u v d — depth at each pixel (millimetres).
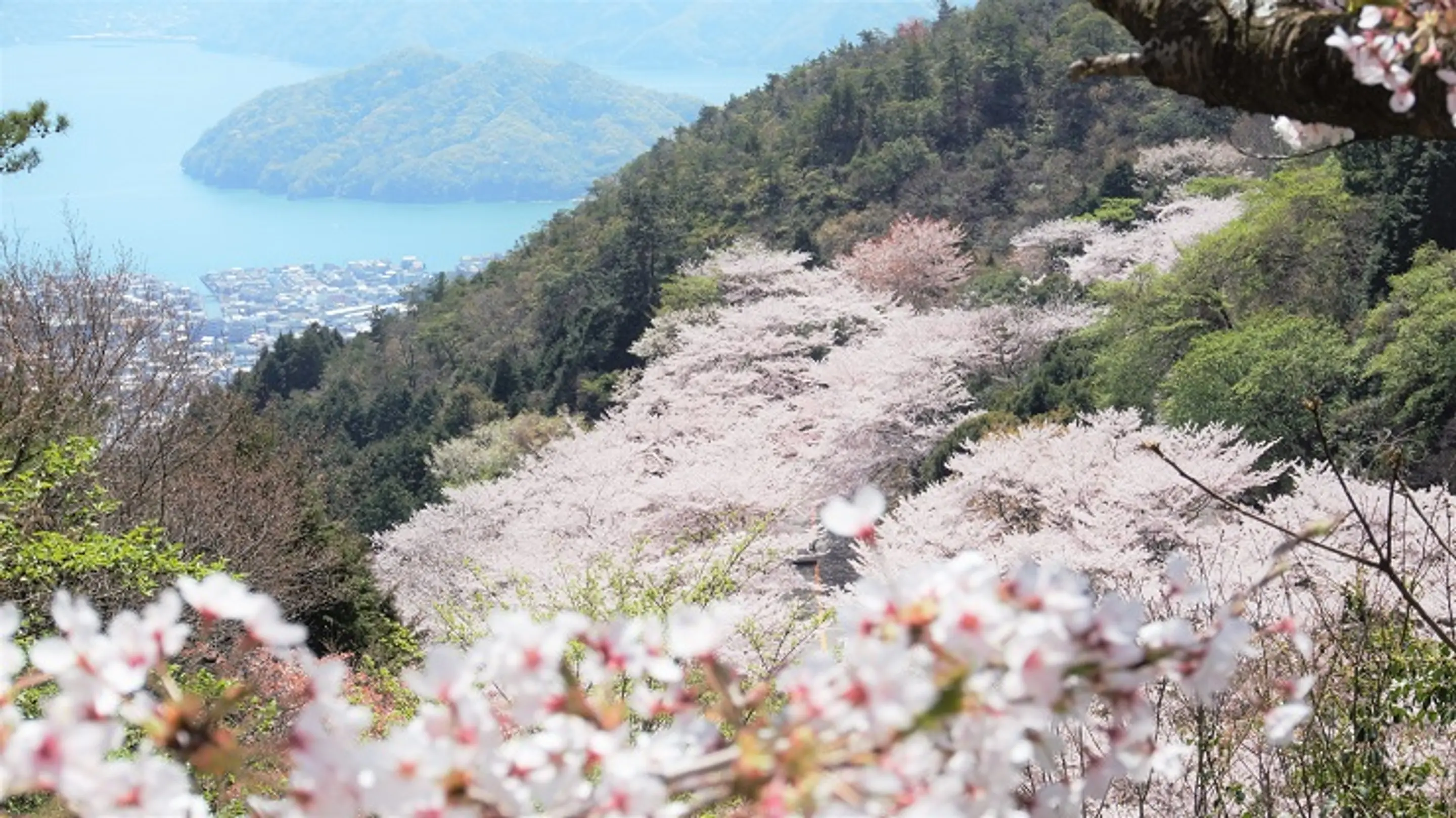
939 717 1074
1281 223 23672
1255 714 4812
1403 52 1680
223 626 10242
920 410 25281
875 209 48938
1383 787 4668
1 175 14430
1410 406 17688
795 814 1040
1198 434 17172
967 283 39125
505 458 35094
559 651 1220
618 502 20203
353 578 17734
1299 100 1819
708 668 1249
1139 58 1981
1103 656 1188
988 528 17109
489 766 1176
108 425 14773
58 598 1168
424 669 1263
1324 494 14070
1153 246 33688
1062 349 27406
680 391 28422
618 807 1149
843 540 20453
